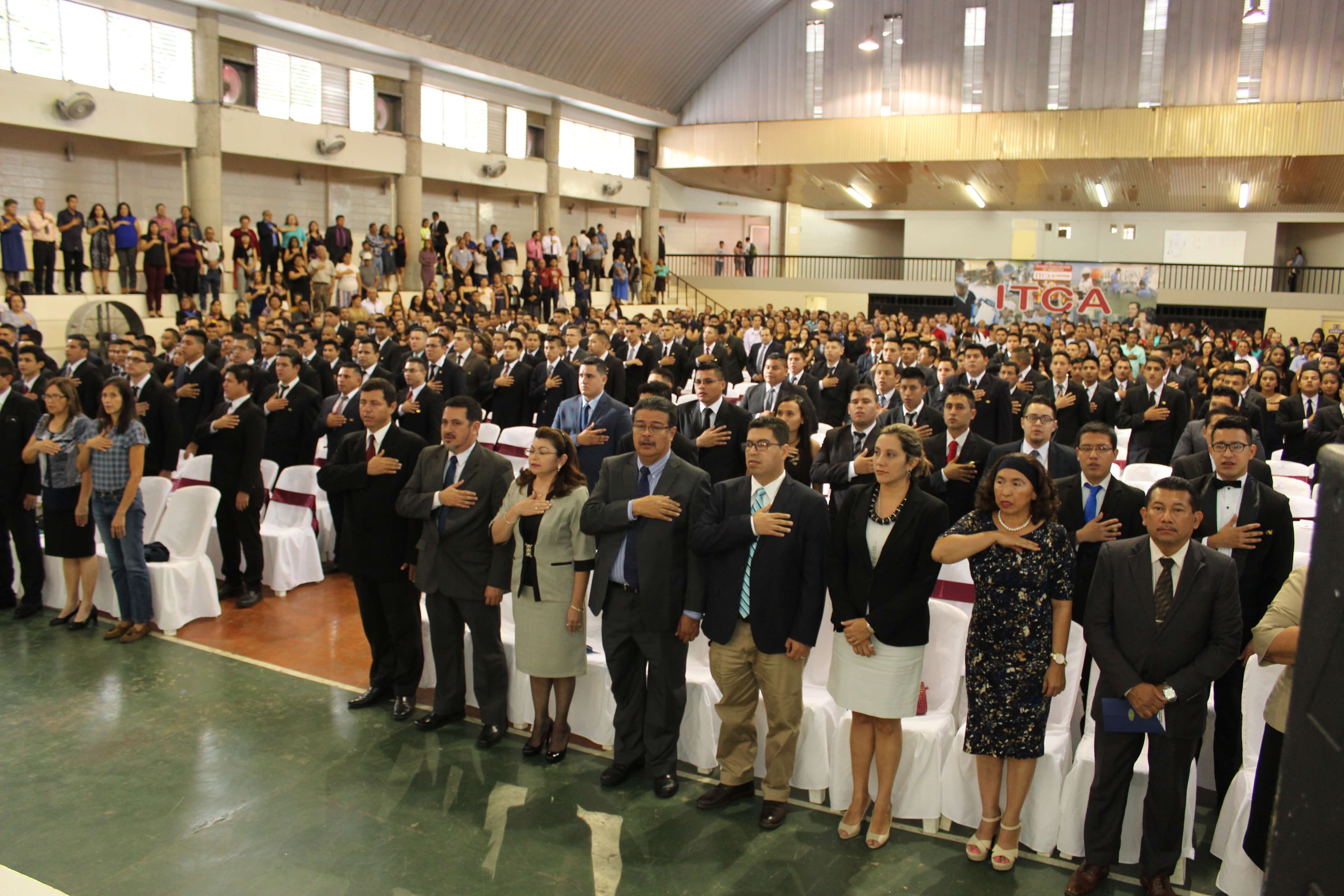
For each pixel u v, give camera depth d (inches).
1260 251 1160.2
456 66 771.4
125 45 565.6
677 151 1048.8
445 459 172.1
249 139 642.2
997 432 259.3
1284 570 139.5
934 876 131.8
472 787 155.7
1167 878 124.0
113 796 151.3
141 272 581.0
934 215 1295.5
